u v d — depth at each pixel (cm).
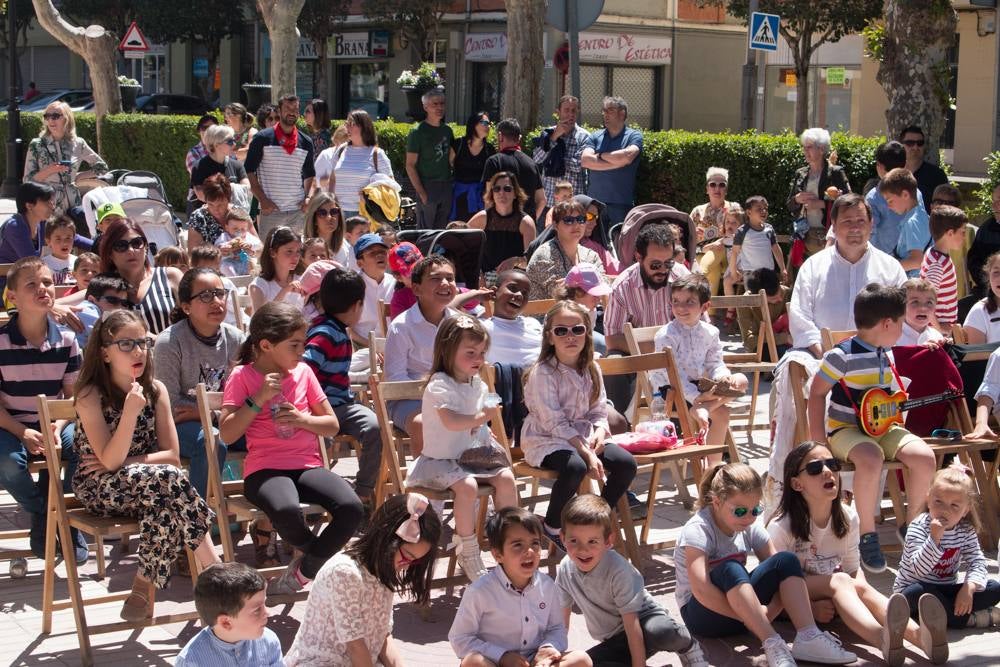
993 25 2303
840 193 1205
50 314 716
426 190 1395
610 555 548
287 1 2067
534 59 1711
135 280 820
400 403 727
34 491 659
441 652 579
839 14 2958
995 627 613
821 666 563
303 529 592
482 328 643
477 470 644
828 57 3319
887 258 814
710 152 1395
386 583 499
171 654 575
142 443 615
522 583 524
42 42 5072
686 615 595
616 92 3594
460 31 3738
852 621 582
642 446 686
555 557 685
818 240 1225
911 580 619
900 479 782
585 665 506
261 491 597
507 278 788
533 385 675
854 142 1318
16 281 670
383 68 4056
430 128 1383
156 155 2403
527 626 523
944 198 1059
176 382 685
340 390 714
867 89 3164
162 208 1162
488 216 1144
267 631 495
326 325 712
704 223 1346
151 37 4250
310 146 1345
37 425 681
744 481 577
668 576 681
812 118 3384
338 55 4131
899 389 698
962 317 930
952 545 607
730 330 1311
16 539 716
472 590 523
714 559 589
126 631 602
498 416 689
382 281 915
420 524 502
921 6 1254
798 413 722
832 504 605
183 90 4725
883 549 703
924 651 570
